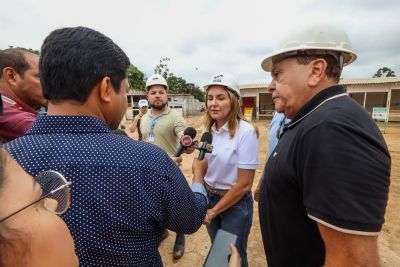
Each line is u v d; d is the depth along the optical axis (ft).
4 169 1.48
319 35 3.73
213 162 7.69
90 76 2.86
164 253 11.18
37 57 6.50
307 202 3.15
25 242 1.41
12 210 1.41
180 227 3.53
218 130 7.83
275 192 3.96
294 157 3.52
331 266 2.98
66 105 2.93
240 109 7.66
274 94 4.42
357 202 2.80
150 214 2.94
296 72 3.95
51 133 2.87
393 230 12.96
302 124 3.51
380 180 2.88
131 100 108.27
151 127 11.97
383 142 3.15
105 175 2.69
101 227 2.64
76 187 2.60
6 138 5.61
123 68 3.21
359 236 2.79
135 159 2.89
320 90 3.87
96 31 3.10
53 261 1.54
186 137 7.19
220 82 7.26
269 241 4.42
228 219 7.54
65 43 2.83
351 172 2.83
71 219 2.57
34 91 6.32
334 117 3.11
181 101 123.03
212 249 4.44
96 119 2.97
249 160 7.16
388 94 81.05
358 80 84.17
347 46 3.80
